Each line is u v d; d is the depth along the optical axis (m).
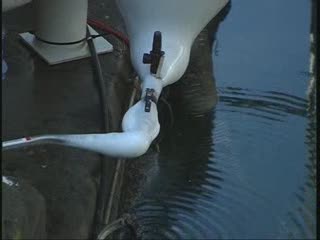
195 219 1.56
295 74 2.12
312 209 1.59
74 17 1.87
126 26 1.69
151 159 1.76
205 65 2.16
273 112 1.96
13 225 1.21
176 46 1.62
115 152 1.32
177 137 1.84
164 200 1.62
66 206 1.39
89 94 1.78
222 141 1.84
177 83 2.04
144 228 1.52
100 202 1.46
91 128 1.65
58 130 1.62
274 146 1.82
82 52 1.92
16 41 1.96
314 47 2.27
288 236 1.51
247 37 2.34
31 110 1.69
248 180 1.69
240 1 2.57
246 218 1.57
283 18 2.46
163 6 1.61
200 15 1.65
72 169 1.49
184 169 1.73
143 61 1.52
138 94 1.94
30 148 1.53
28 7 2.09
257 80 2.10
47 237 1.32
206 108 1.97
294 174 1.71
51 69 1.87
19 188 1.34
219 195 1.65
